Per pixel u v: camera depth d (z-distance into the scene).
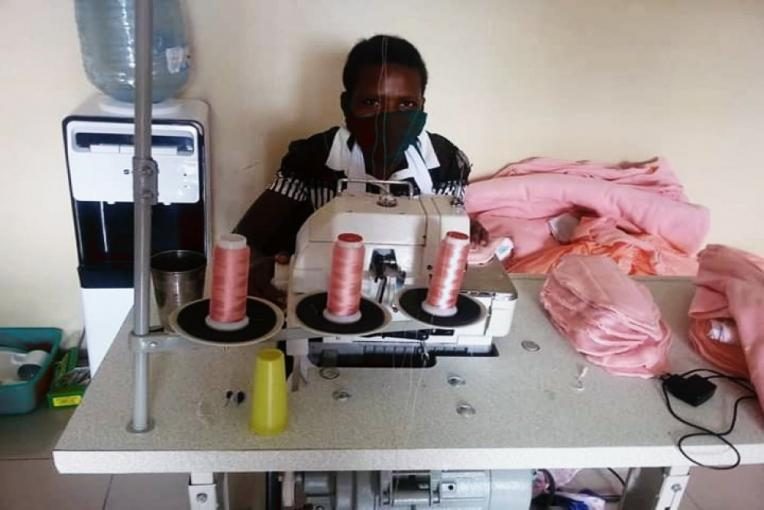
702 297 1.35
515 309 1.42
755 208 2.72
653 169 2.46
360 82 1.71
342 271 0.90
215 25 2.09
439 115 2.36
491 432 1.03
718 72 2.43
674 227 2.28
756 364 1.13
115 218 1.86
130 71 1.81
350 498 1.17
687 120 2.50
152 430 0.98
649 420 1.09
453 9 2.20
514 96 2.37
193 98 2.18
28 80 2.06
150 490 1.86
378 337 1.17
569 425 1.06
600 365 1.23
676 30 2.34
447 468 1.00
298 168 1.79
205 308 0.92
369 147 1.74
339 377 1.13
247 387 1.09
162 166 1.80
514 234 2.24
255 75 2.18
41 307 2.39
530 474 1.20
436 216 1.14
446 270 0.97
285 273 1.25
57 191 2.22
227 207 2.38
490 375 1.18
